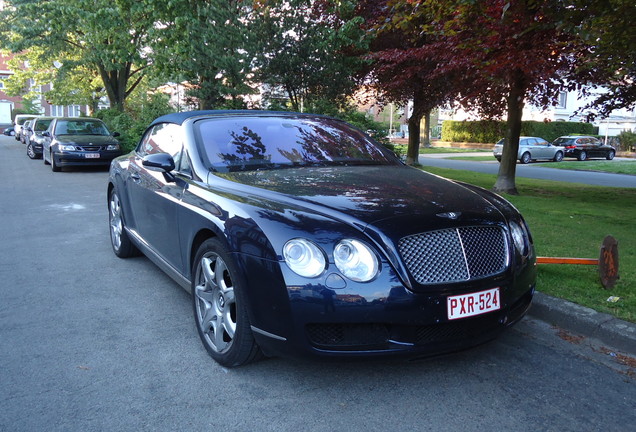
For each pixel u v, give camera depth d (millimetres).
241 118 4402
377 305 2678
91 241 6676
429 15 7266
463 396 2938
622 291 4363
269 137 4207
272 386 3021
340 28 14359
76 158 14844
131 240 5391
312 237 2750
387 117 82312
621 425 2676
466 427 2639
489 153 36812
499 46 8289
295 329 2721
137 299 4520
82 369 3225
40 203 9609
